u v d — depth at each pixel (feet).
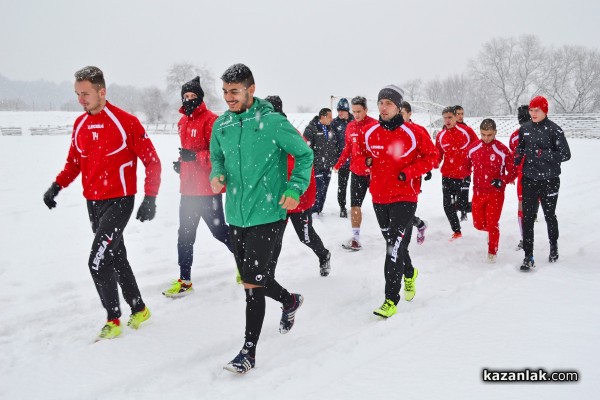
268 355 11.50
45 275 17.40
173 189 37.19
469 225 24.29
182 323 13.28
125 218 12.38
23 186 38.29
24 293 15.62
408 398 9.18
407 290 14.47
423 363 10.42
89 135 12.10
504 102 263.49
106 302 12.42
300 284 16.16
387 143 13.65
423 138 13.56
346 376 10.07
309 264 18.40
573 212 26.53
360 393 9.42
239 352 11.56
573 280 15.29
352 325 13.02
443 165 21.66
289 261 18.88
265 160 10.79
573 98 244.42
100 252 11.96
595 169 46.47
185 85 14.79
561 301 13.47
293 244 20.98
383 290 15.47
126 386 10.38
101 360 11.30
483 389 9.35
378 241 21.58
